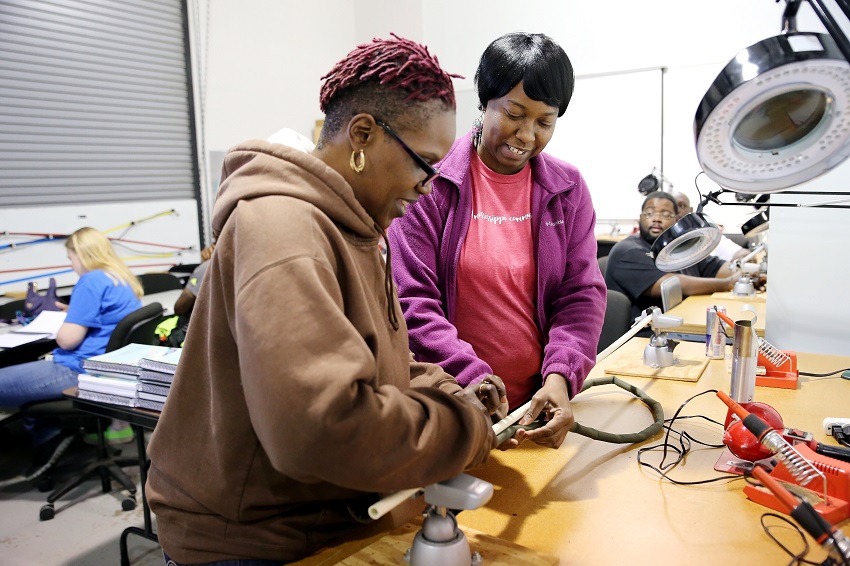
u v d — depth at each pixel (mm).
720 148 909
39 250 4074
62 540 2607
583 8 5410
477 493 776
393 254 1394
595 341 1379
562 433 1150
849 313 2016
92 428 3184
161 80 4828
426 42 6051
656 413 1414
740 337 1367
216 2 5094
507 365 1457
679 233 1429
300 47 5781
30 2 4059
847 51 773
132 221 4574
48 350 3230
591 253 1485
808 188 1993
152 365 1934
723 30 4988
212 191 5191
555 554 896
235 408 825
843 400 1518
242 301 709
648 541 924
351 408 678
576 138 5590
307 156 812
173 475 916
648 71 5254
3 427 3684
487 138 1326
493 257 1404
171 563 958
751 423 1047
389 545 895
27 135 4121
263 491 866
